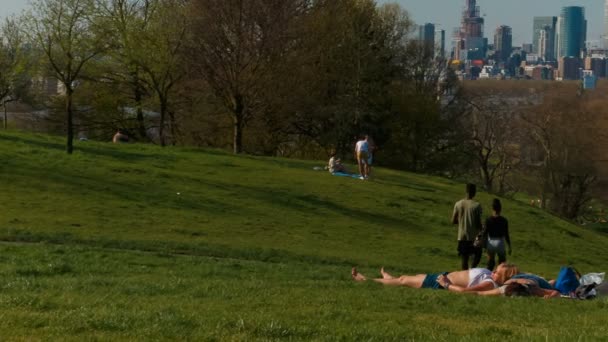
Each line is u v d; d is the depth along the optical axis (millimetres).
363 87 67438
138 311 11148
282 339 9773
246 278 18156
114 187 33188
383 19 75625
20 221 25500
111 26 53156
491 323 12172
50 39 41219
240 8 56219
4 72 61438
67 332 9438
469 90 86688
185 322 10352
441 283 16953
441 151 74688
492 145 83062
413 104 70188
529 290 16312
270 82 58500
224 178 39188
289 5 58531
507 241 23734
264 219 30984
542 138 79375
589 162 77938
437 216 36812
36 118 71312
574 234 40219
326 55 65312
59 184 32500
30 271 17141
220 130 64562
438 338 10172
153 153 45094
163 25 56219
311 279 18562
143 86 61562
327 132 66438
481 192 48062
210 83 58062
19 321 9922
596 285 17016
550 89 110000
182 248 23859
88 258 19906
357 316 12055
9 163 35844
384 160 70312
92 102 63781
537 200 88312
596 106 89375
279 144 68750
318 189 38844
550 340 9844
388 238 30969
